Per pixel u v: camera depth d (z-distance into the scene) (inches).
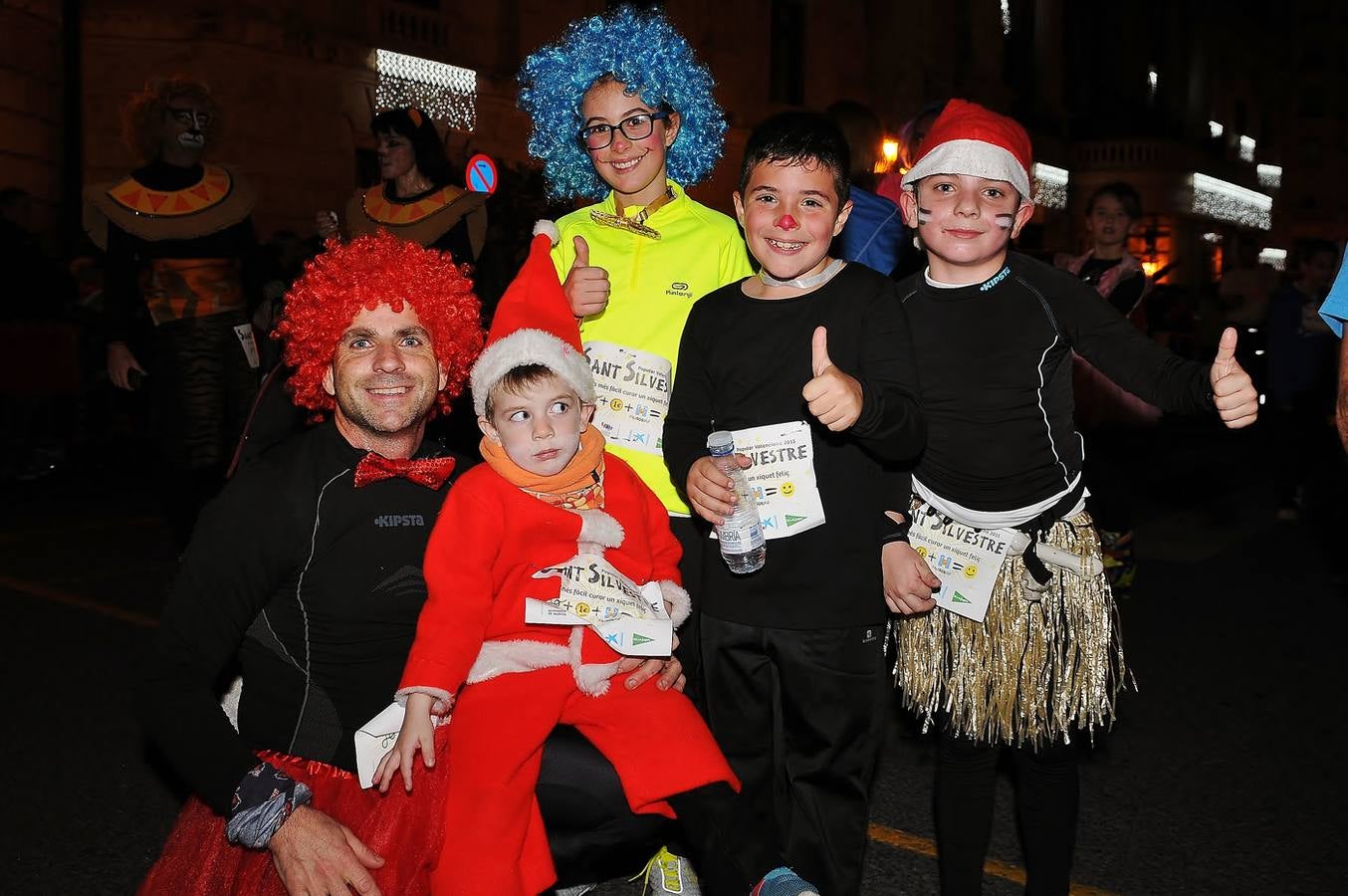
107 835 147.7
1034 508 116.3
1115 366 111.2
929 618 121.2
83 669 206.2
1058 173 1277.1
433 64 707.4
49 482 394.9
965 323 114.5
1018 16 1238.3
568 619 103.9
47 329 403.5
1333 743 183.6
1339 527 354.9
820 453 115.0
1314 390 359.9
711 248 131.3
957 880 122.2
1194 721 192.7
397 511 99.7
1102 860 144.9
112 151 597.3
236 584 95.4
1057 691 116.2
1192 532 348.5
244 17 613.6
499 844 96.9
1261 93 1795.0
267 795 90.4
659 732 104.0
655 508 115.3
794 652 114.9
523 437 104.3
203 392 234.7
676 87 132.7
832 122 115.4
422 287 100.3
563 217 137.9
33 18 562.3
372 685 99.3
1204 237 1396.4
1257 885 139.1
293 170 641.6
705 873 102.0
